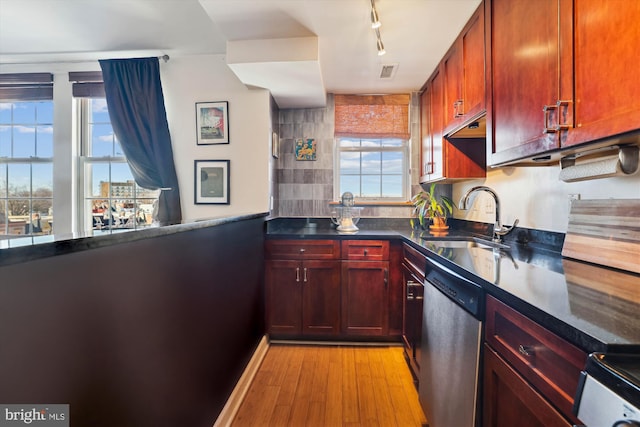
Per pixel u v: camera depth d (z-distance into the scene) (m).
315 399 1.86
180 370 1.16
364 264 2.51
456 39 2.03
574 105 0.98
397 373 2.14
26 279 0.58
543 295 0.84
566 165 1.29
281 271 2.57
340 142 3.25
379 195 3.25
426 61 2.38
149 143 2.79
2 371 0.54
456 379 1.20
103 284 0.78
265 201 2.73
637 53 0.77
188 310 1.23
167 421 1.07
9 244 0.54
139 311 0.92
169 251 1.09
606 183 1.25
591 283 0.96
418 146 3.12
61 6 2.14
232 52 2.09
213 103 2.77
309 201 3.17
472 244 2.12
